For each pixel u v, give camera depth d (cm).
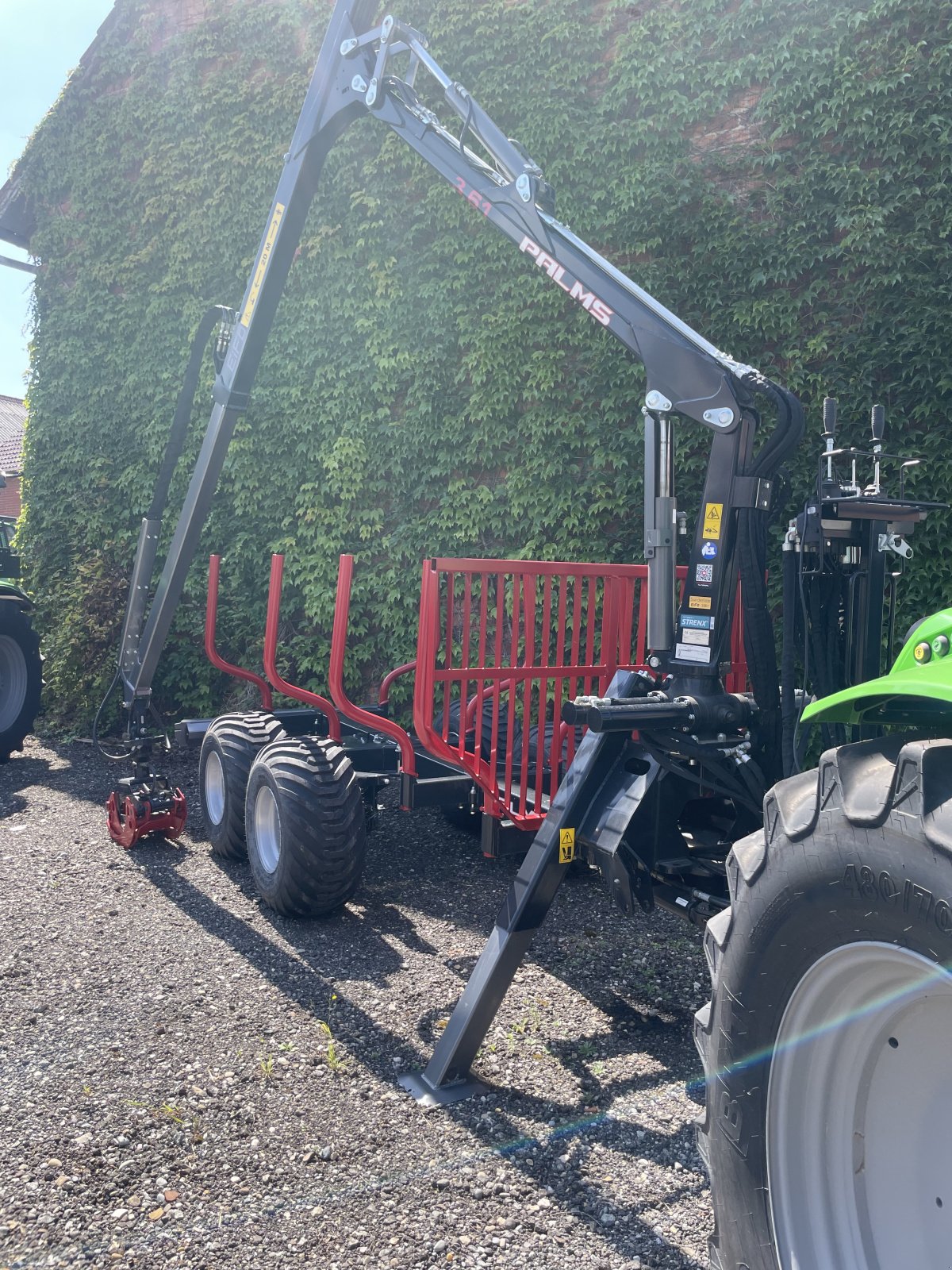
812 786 169
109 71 1012
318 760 434
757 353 666
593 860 295
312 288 867
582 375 746
